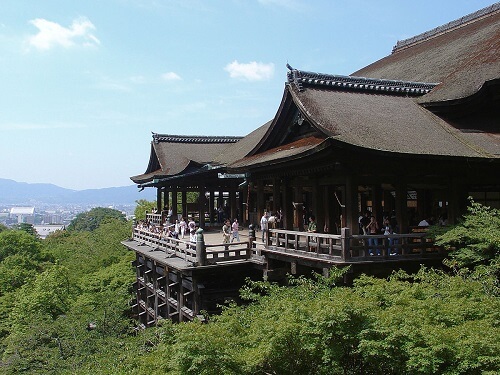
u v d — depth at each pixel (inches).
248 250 851.4
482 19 1331.2
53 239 3102.9
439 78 1000.9
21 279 1694.1
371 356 340.2
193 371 337.4
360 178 659.4
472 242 592.7
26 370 797.2
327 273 626.8
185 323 391.2
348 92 876.0
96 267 1839.3
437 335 319.9
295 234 709.9
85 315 942.4
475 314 373.4
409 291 410.3
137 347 627.2
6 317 1386.6
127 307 1109.7
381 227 855.7
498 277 525.7
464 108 829.8
